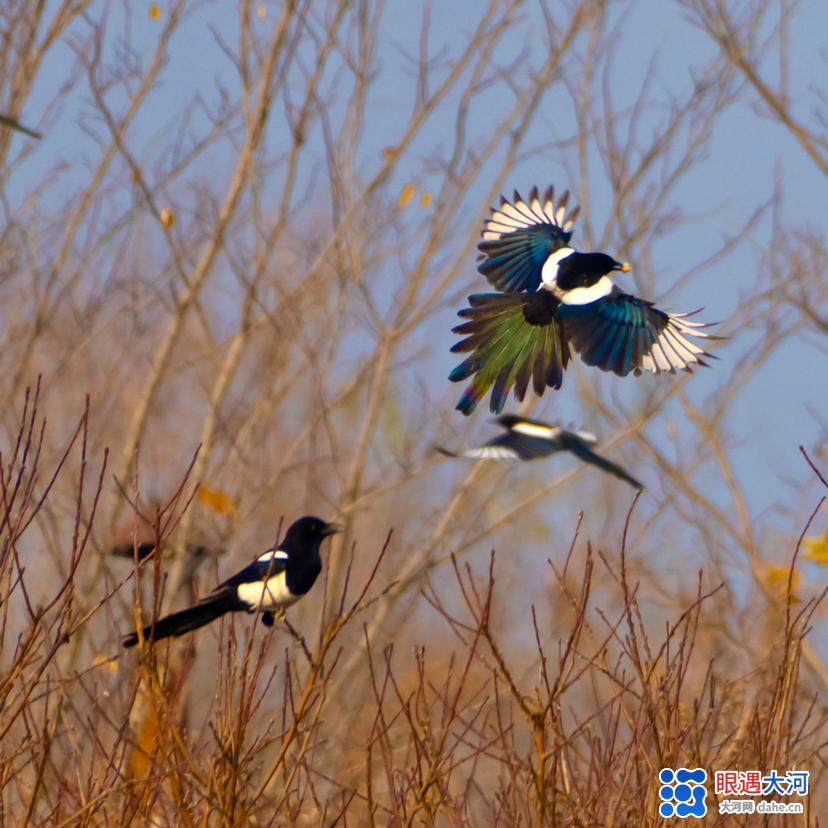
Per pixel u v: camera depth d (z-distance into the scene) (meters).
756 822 9.34
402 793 9.03
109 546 16.47
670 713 9.07
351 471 18.77
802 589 15.02
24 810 9.38
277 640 14.45
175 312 18.48
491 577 8.70
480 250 10.28
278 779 11.05
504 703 13.65
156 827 9.22
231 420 19.48
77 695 11.76
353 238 18.72
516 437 11.57
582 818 9.17
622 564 9.02
